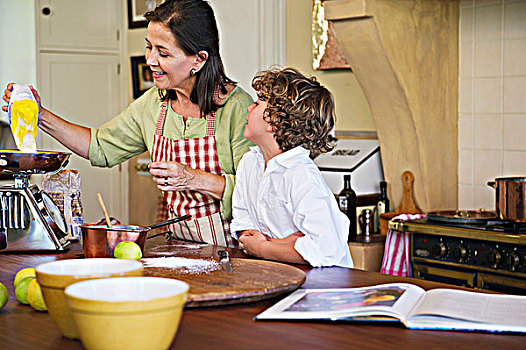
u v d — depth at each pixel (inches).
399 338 44.9
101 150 93.0
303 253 66.7
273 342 44.2
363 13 115.0
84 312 37.4
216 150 85.8
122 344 37.5
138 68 204.4
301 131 71.6
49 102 202.4
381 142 130.2
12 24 197.2
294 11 151.5
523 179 104.0
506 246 99.5
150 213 200.1
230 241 85.9
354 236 125.3
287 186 70.5
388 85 123.3
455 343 43.9
